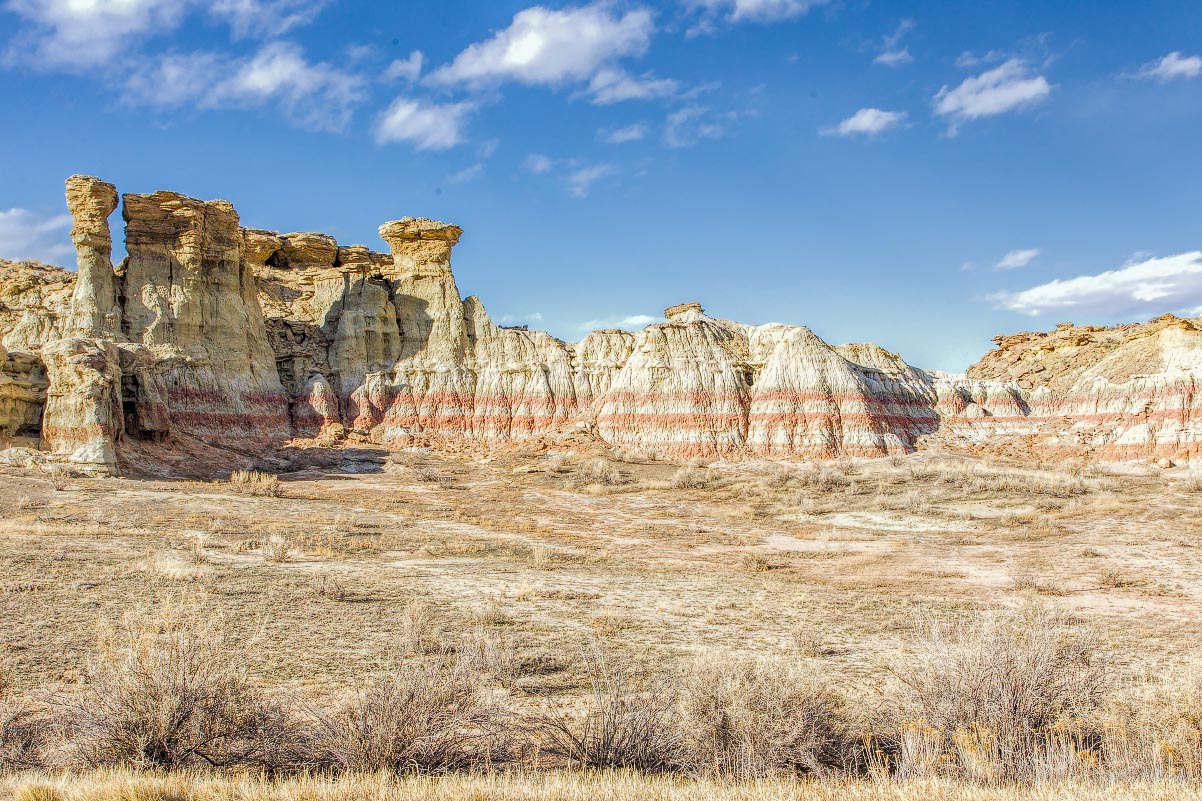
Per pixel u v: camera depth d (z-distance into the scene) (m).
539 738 17.86
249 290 100.31
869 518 66.69
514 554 48.31
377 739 15.68
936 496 73.69
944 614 33.22
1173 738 16.02
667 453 101.12
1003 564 48.78
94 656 22.83
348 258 124.12
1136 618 34.41
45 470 66.38
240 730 16.14
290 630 27.06
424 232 114.19
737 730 16.44
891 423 106.56
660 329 110.50
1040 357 128.75
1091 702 18.05
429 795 12.95
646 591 37.75
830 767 15.91
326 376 106.19
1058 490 74.25
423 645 25.78
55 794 12.71
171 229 92.56
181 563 37.19
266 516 55.94
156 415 80.69
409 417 103.62
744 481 84.62
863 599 36.94
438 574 39.59
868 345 122.31
